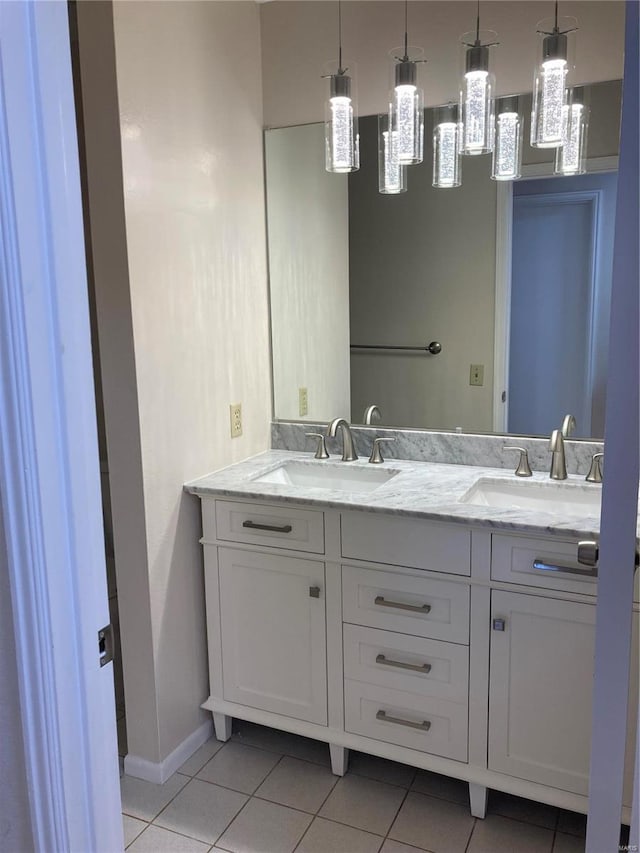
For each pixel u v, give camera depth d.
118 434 2.04
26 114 0.86
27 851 1.06
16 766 1.03
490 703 1.92
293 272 2.56
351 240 2.47
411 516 1.90
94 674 1.02
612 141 2.08
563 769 1.86
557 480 2.16
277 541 2.13
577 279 2.19
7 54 0.83
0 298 0.87
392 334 2.47
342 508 1.99
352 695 2.11
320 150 2.45
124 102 1.88
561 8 2.09
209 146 2.24
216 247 2.30
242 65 2.38
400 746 2.07
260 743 2.36
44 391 0.91
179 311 2.14
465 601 1.91
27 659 0.96
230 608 2.25
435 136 2.26
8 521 0.93
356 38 2.35
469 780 1.97
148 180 1.99
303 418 2.64
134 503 2.06
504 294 2.29
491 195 2.26
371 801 2.07
